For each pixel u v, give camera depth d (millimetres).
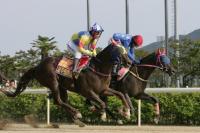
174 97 13352
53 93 11344
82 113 13602
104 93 11172
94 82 10977
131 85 11797
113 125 13094
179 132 11016
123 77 11781
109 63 10977
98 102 10992
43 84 11516
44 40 25328
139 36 11875
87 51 11031
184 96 13312
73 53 11211
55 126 11914
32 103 14039
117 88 11898
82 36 11102
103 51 11031
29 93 14047
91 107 12102
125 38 11828
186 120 13352
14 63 24875
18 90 11883
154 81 26219
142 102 13336
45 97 13977
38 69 11500
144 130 11406
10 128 11648
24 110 14078
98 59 11055
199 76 26734
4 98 14141
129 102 11758
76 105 13594
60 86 11484
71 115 11648
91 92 11000
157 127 12344
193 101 13250
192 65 26172
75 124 12906
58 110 13828
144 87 12023
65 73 11227
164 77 25734
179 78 26062
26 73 11766
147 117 13312
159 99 13367
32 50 25406
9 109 14164
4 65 24812
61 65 11297
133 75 11859
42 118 14047
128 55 11883
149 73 12000
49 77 11297
